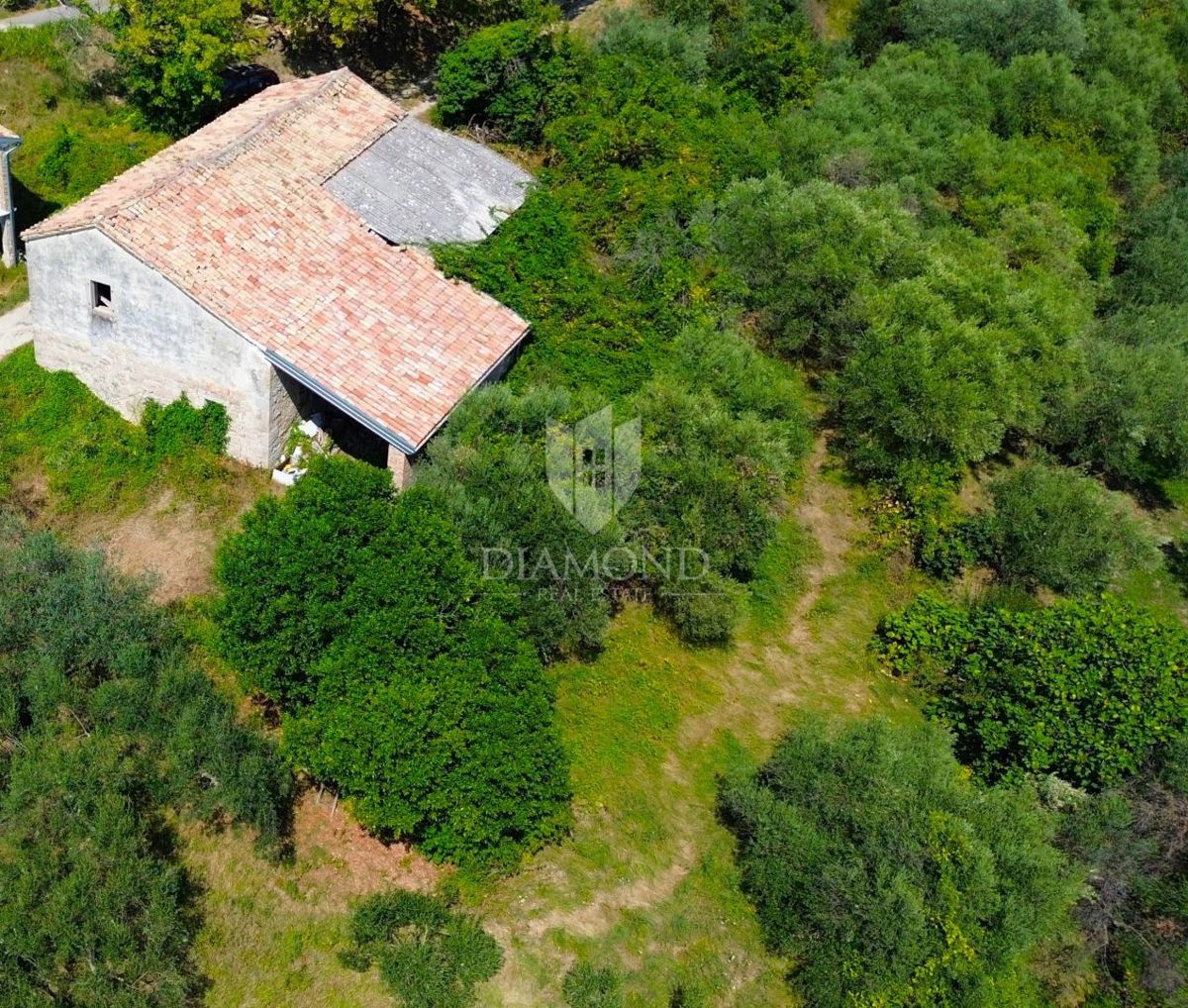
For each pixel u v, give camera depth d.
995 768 17.75
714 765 17.22
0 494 18.53
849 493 22.27
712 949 14.91
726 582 18.48
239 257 18.92
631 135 26.09
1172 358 25.02
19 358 20.83
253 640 14.43
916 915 13.82
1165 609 22.81
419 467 17.80
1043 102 33.97
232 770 13.84
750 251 24.41
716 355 20.84
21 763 13.06
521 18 32.06
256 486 19.25
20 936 11.55
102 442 19.55
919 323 22.78
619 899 15.21
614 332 21.38
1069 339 24.31
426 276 20.64
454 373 19.12
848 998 13.75
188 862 14.16
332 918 14.24
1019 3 36.88
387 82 31.50
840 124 30.92
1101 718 17.33
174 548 18.17
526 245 22.16
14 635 14.49
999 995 13.82
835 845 14.94
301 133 22.39
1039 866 14.79
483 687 14.45
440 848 14.61
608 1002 13.83
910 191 28.64
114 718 14.08
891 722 17.81
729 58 32.38
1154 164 34.69
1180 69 39.72
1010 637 18.50
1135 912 16.33
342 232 20.59
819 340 24.38
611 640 18.44
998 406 21.97
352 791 14.28
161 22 25.73
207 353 18.58
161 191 19.05
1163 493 25.53
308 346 18.28
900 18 37.94
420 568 14.70
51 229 18.52
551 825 15.03
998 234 28.23
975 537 21.14
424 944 14.05
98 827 12.56
